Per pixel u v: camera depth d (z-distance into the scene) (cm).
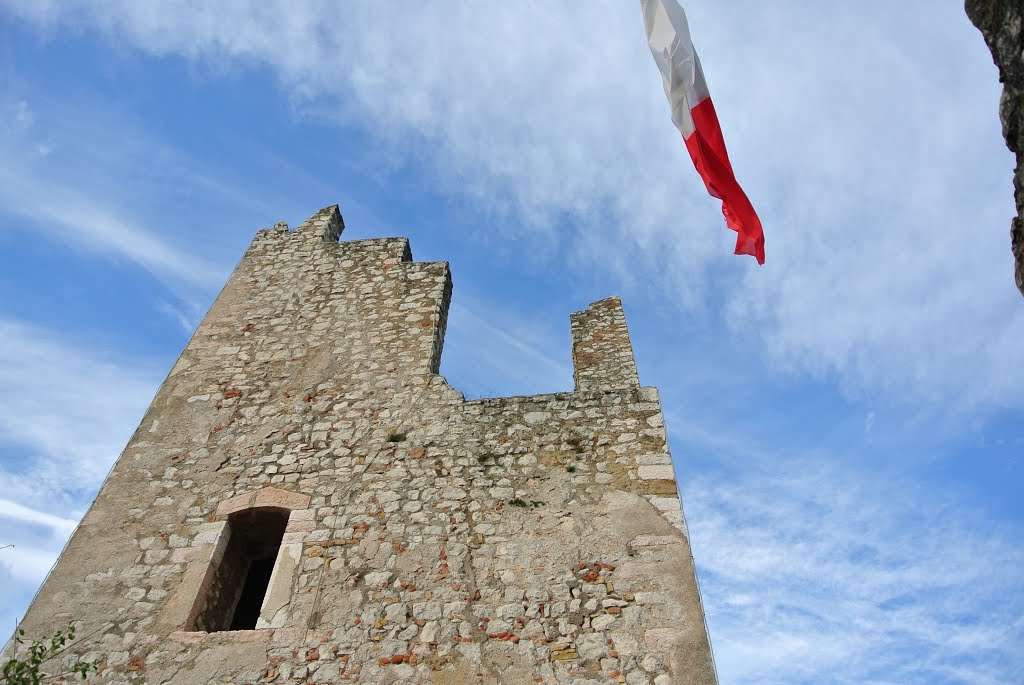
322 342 876
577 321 923
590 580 593
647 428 711
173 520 695
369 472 711
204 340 902
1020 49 424
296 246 1052
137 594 634
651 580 587
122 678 572
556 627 564
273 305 945
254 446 759
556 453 699
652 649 542
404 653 562
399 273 970
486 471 693
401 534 649
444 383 795
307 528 666
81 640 602
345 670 557
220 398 820
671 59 764
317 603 605
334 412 782
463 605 588
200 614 626
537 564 609
